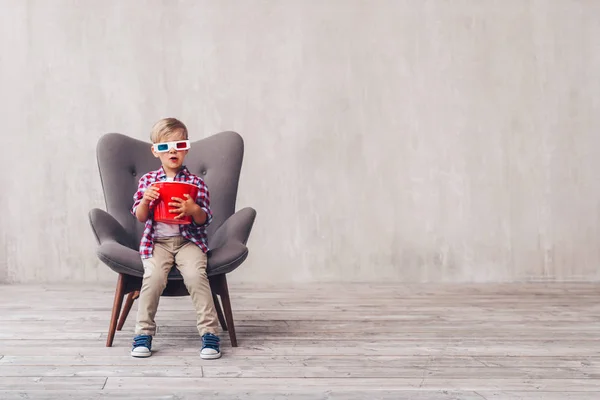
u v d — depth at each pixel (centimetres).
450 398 173
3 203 371
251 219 239
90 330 251
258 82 382
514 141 391
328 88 385
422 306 308
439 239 390
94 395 173
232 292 348
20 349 221
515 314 288
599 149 394
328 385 184
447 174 389
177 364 204
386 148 387
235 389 179
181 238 224
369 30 385
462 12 388
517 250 392
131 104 376
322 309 299
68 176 373
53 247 374
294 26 382
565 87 393
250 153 382
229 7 380
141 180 233
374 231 388
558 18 391
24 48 370
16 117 371
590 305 311
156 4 376
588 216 395
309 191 385
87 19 373
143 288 217
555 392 178
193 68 379
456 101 389
